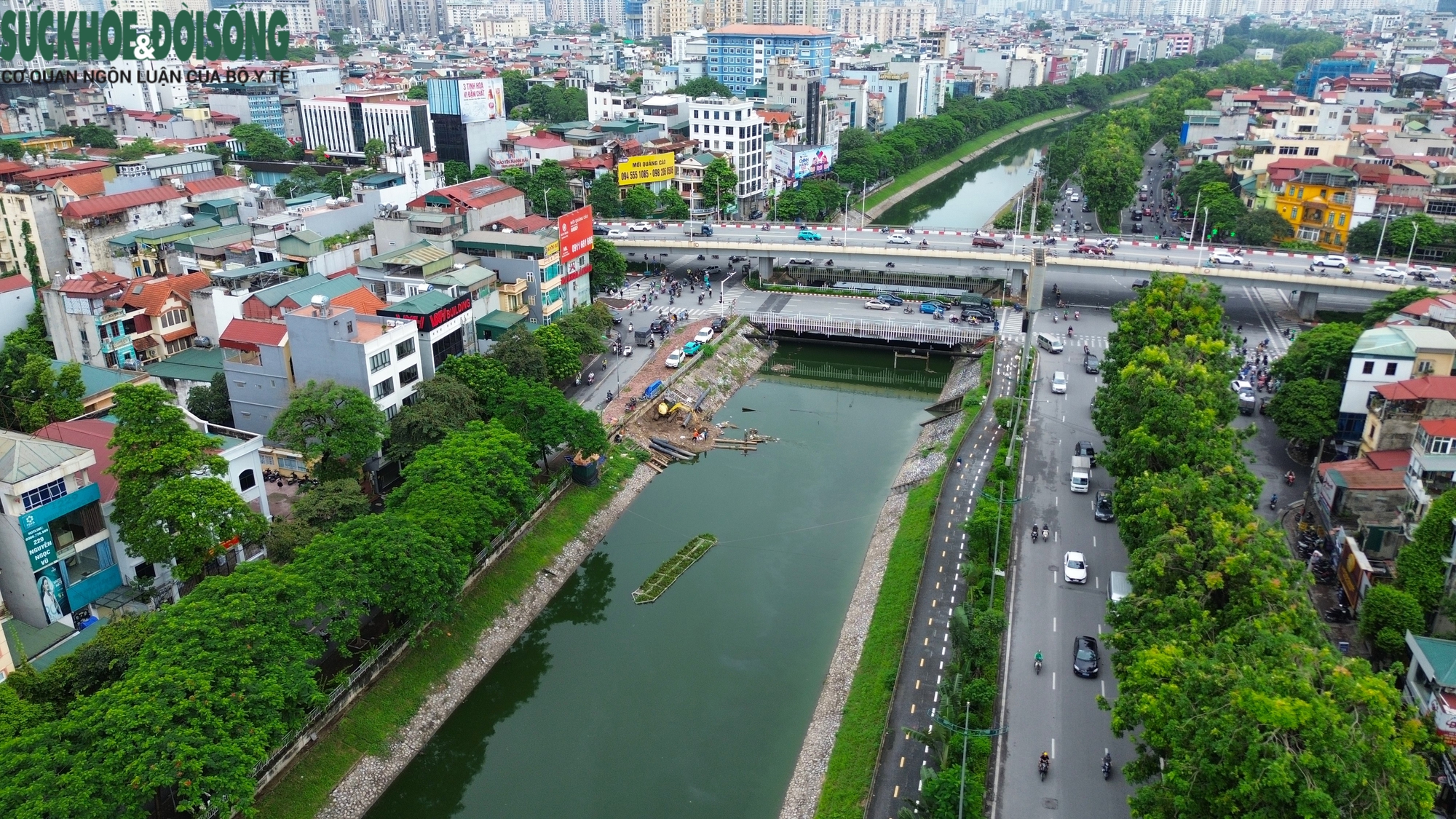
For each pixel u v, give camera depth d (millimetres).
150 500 93625
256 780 77750
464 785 88562
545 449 133500
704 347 180875
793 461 151625
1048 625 98625
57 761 64688
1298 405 128375
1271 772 56344
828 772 85375
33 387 129125
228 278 154625
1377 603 87125
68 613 94812
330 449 115250
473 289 156250
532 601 113125
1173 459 103062
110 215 193625
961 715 82562
